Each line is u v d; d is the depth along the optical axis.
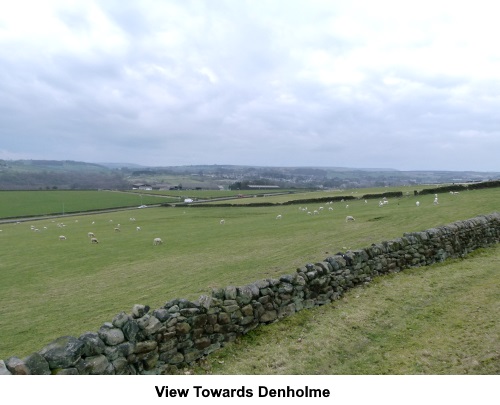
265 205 67.19
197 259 21.56
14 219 80.75
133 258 24.34
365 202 52.38
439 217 28.16
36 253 29.77
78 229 50.28
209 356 8.05
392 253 12.94
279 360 7.82
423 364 7.36
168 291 15.11
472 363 7.16
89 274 20.47
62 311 13.97
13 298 16.77
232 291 8.71
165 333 7.44
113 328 6.86
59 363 5.99
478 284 11.34
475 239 15.88
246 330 8.80
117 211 92.06
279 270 16.41
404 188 81.50
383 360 7.65
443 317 9.24
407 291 11.11
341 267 11.21
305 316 9.70
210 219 52.47
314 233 27.14
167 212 73.44
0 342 11.28
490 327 8.37
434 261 14.09
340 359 7.84
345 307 10.24
